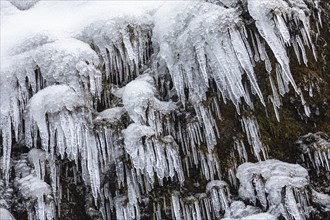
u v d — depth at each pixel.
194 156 5.16
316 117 5.46
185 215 5.03
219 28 4.85
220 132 5.29
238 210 4.80
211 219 5.04
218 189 5.05
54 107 4.70
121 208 4.97
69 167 5.28
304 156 5.31
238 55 4.78
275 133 5.39
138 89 4.92
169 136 4.95
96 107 5.19
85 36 5.46
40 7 6.39
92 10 5.75
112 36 5.34
